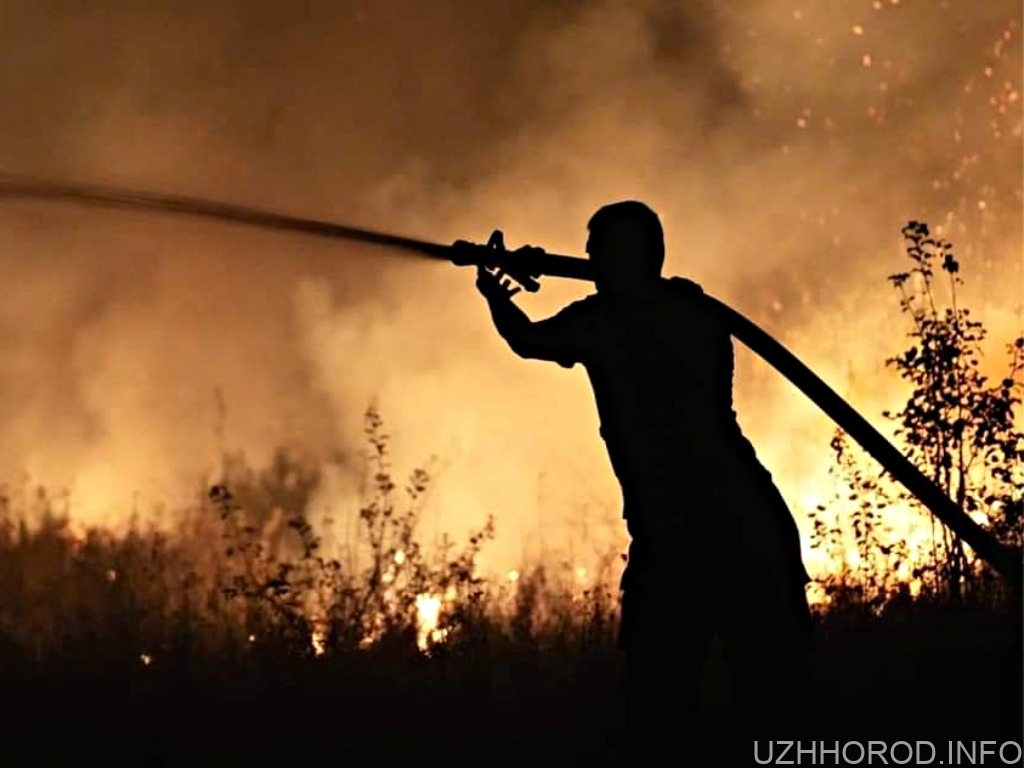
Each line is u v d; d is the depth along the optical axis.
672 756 16.84
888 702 17.95
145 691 19.92
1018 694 17.97
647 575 16.84
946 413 22.38
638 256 17.36
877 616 20.66
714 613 16.78
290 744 18.55
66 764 18.33
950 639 19.33
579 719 18.50
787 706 16.84
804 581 16.92
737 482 16.91
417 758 18.11
